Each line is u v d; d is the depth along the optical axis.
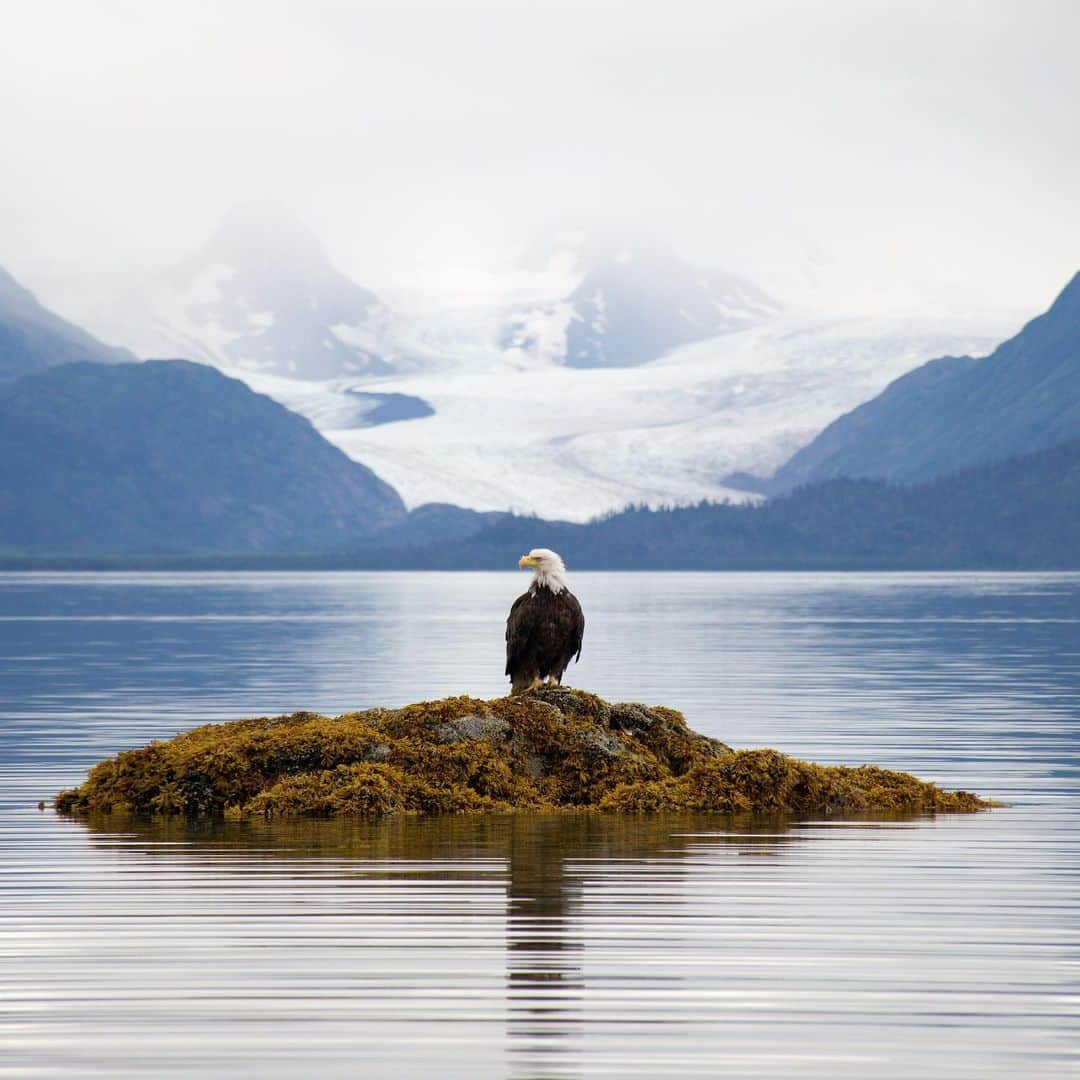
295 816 87.00
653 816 87.56
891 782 94.69
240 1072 46.88
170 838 80.81
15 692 180.00
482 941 60.16
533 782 90.69
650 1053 48.41
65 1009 52.16
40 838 81.06
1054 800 96.06
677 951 58.91
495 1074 46.75
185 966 56.81
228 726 97.88
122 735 135.00
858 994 53.88
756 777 90.38
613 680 194.00
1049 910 65.31
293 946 59.41
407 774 89.25
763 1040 49.47
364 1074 46.78
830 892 68.56
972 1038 49.66
